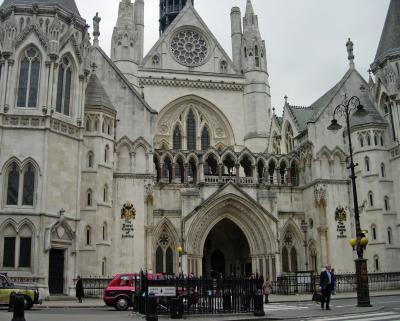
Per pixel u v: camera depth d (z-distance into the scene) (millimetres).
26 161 43594
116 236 54188
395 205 58156
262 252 58969
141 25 84562
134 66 73562
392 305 32969
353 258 59000
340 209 60031
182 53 79062
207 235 64438
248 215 59469
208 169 65938
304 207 62781
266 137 75375
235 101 77188
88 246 49375
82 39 50062
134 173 56469
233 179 60781
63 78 47594
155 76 74375
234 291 28750
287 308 33875
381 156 59281
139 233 55000
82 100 48844
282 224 61406
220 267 69688
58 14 47906
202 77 76250
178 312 26062
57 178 44844
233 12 87812
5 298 31109
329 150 61625
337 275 55438
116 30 74312
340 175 61562
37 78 45812
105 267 50812
